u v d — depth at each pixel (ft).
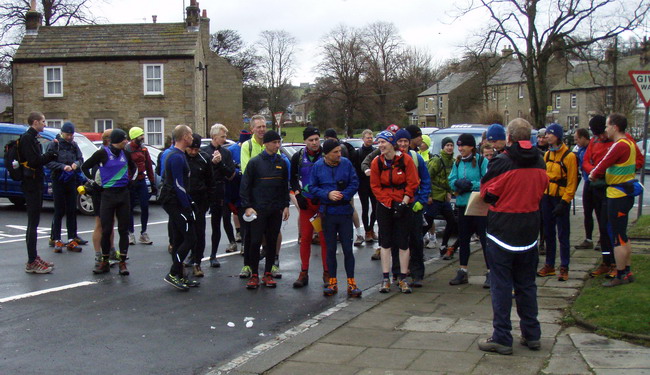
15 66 109.50
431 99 286.25
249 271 29.01
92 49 109.81
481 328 20.77
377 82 227.81
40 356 18.31
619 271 23.72
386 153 25.41
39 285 26.76
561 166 26.63
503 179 17.90
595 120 26.71
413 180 25.71
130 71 109.09
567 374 16.05
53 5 127.44
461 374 16.44
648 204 59.57
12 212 50.80
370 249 36.83
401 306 23.88
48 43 111.04
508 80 258.98
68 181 34.19
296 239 40.32
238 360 18.22
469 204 19.62
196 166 28.17
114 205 28.68
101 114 109.50
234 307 24.11
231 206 34.17
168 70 108.88
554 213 26.43
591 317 20.22
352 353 18.48
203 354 18.80
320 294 26.27
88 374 16.99
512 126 18.12
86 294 25.50
